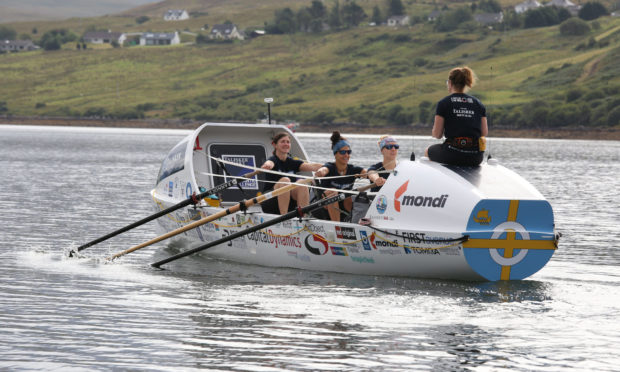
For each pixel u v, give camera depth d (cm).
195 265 2097
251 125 2433
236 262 2144
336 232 1872
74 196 4009
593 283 1834
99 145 12250
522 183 1714
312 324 1460
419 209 1730
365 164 6975
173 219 2350
